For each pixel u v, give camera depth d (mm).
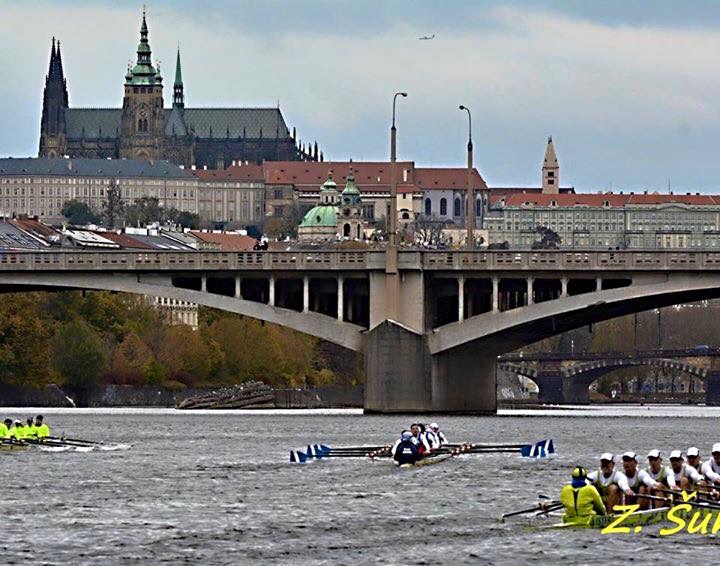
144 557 177750
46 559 176750
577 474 189375
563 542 182875
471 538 187750
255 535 191375
